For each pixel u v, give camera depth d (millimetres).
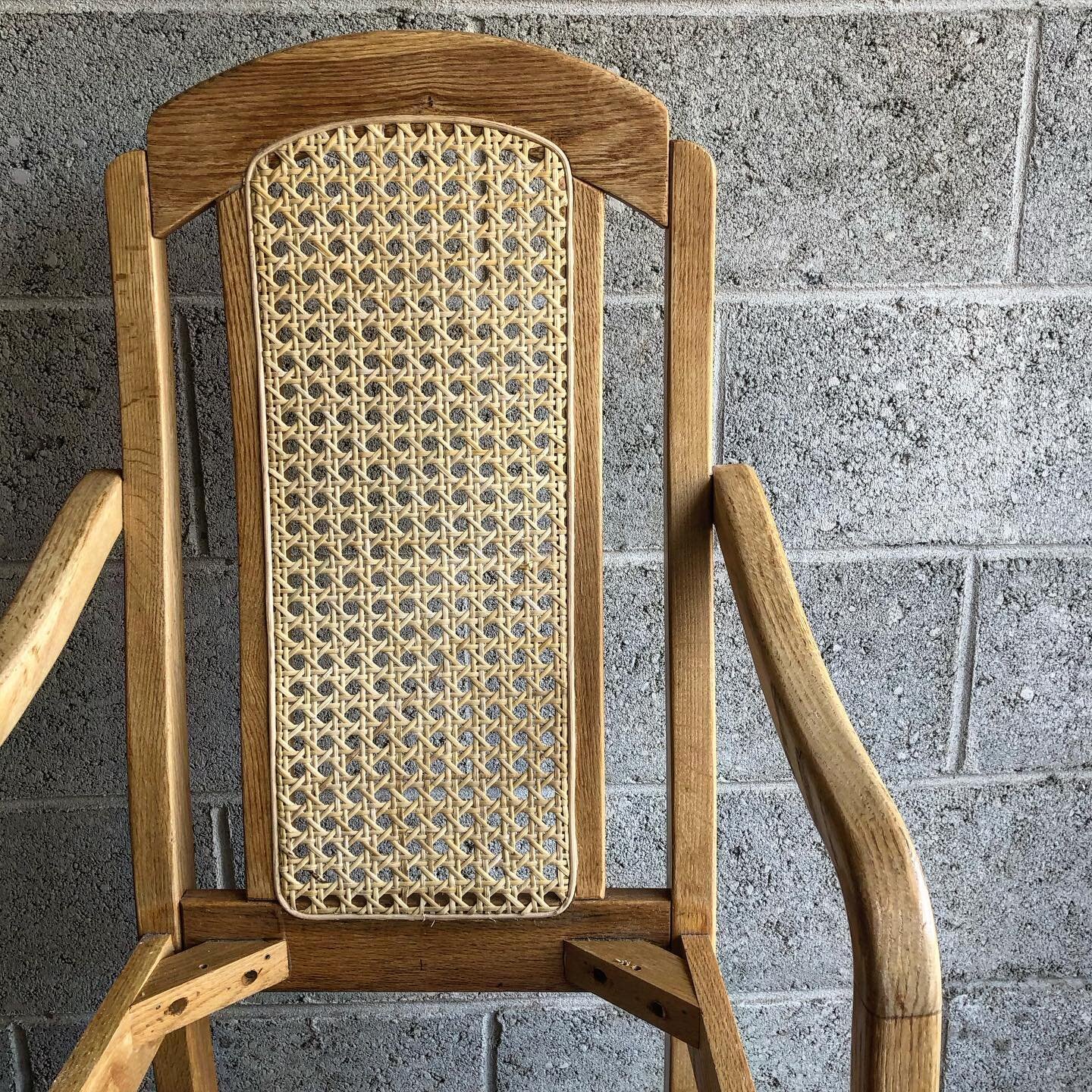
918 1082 496
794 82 937
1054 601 1051
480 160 868
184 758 820
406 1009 1123
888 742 1079
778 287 979
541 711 807
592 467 795
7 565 1012
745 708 1068
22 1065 1120
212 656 1039
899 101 943
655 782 1076
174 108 750
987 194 966
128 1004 711
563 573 799
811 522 1029
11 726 655
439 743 808
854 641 1055
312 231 768
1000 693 1070
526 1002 1125
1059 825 1102
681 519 791
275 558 795
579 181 766
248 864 807
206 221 955
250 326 776
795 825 1095
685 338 777
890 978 490
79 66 918
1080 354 1000
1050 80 943
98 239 954
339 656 802
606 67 931
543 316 780
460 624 829
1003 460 1021
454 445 793
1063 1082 1165
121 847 1075
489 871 808
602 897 810
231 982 770
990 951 1131
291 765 802
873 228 970
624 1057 1141
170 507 795
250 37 919
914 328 990
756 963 1128
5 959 1092
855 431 1011
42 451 993
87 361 978
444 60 749
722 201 960
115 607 1026
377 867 806
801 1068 1157
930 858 1107
